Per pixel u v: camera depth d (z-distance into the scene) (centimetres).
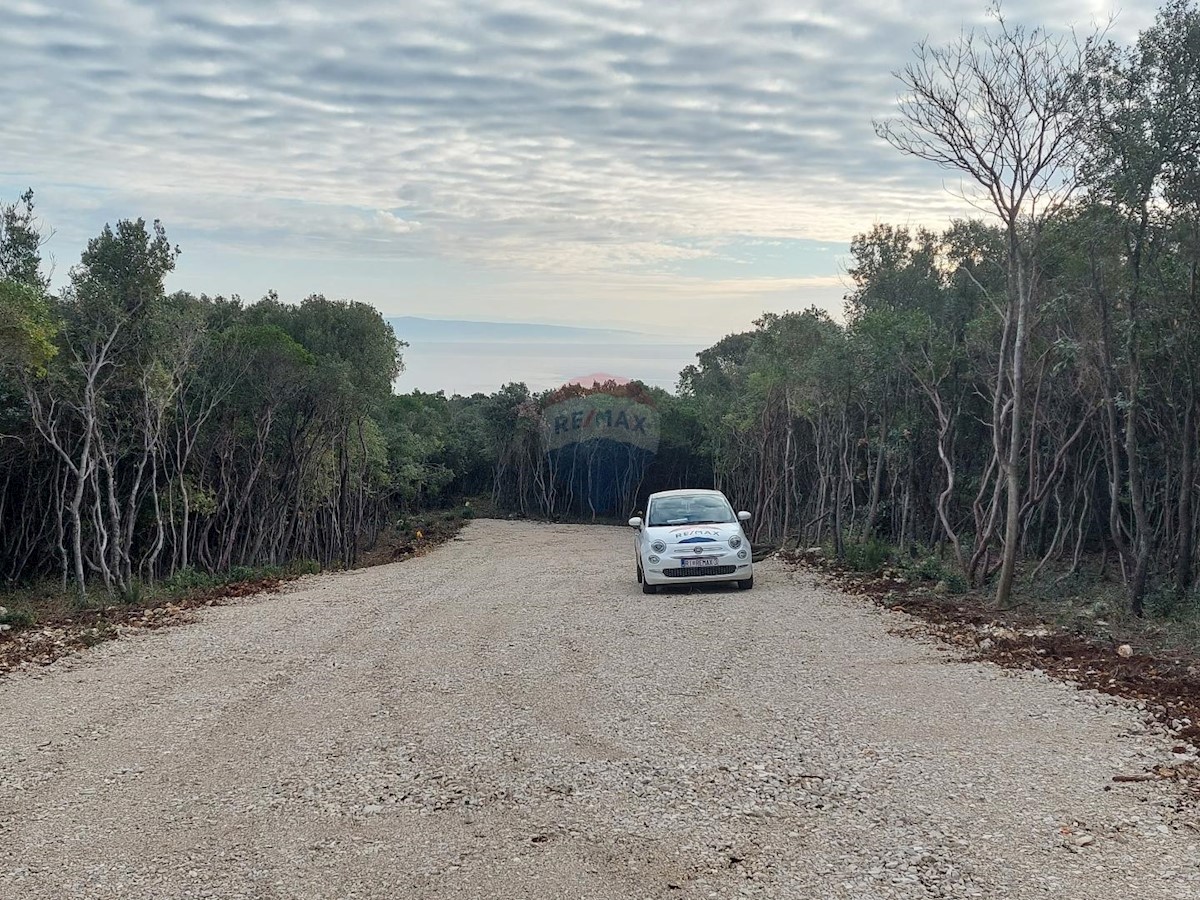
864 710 808
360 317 4234
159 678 1046
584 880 486
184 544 2538
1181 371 1467
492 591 1809
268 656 1160
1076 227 1394
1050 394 1827
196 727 827
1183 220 1295
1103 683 862
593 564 2527
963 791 596
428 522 5834
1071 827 529
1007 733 721
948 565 2003
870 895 456
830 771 646
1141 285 1338
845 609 1419
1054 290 1555
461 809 597
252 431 2977
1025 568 2039
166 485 2678
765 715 802
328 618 1482
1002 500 2105
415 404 6394
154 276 2230
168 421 2450
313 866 516
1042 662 967
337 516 3734
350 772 682
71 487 2580
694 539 1702
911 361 2048
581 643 1182
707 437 5547
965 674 936
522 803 604
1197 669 885
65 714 889
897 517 2914
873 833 534
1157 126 1260
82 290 2123
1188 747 659
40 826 593
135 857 538
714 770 658
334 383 3125
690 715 810
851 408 2717
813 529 3114
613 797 610
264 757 729
